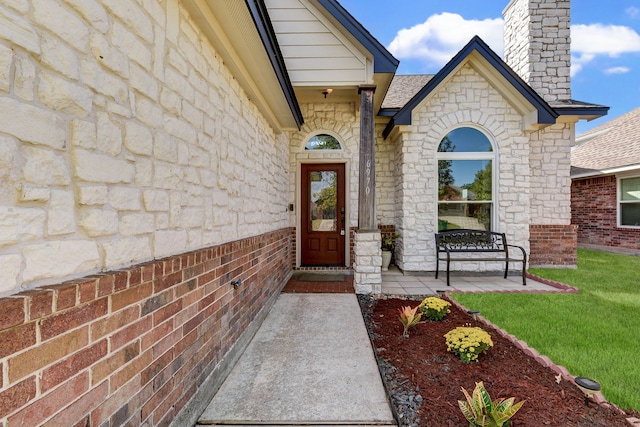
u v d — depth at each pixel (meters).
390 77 4.90
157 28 1.70
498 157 6.16
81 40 1.18
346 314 3.86
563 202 6.60
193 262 1.99
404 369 2.46
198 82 2.20
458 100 6.21
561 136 6.60
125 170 1.43
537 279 5.59
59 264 1.08
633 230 8.85
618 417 1.86
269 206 4.43
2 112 0.90
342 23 4.77
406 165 6.25
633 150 9.14
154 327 1.55
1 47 0.91
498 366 2.47
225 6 2.15
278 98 3.79
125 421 1.33
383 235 7.09
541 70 6.92
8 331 0.88
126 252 1.42
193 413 1.94
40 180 1.01
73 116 1.14
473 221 6.32
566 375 2.29
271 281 4.24
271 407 2.09
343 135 6.46
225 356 2.49
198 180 2.18
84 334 1.13
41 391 0.97
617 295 4.47
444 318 3.59
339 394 2.22
